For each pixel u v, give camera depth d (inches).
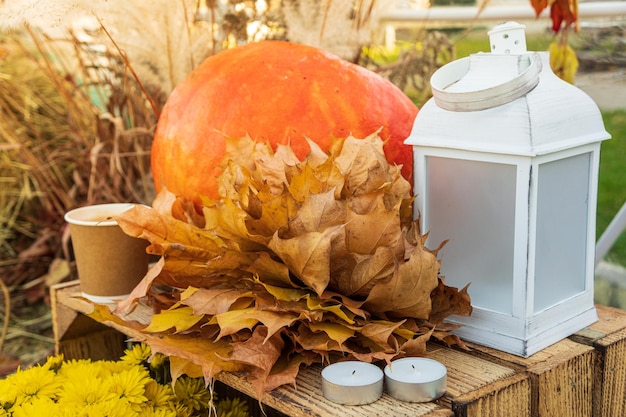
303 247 28.3
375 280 29.6
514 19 55.6
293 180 30.8
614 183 65.7
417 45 58.7
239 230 30.0
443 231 33.8
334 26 47.3
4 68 79.0
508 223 31.5
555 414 30.5
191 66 46.1
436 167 33.4
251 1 49.9
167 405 34.5
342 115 36.9
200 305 29.9
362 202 31.1
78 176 69.0
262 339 29.4
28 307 76.4
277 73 37.5
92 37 55.9
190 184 38.1
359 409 27.1
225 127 36.9
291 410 27.7
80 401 32.3
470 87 32.4
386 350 29.3
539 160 30.0
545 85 31.3
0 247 80.3
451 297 32.3
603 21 62.4
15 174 79.7
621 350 32.7
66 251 67.6
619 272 63.1
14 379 34.8
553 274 32.9
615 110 64.5
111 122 64.9
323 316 30.0
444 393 27.9
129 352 36.9
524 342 31.0
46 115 80.3
